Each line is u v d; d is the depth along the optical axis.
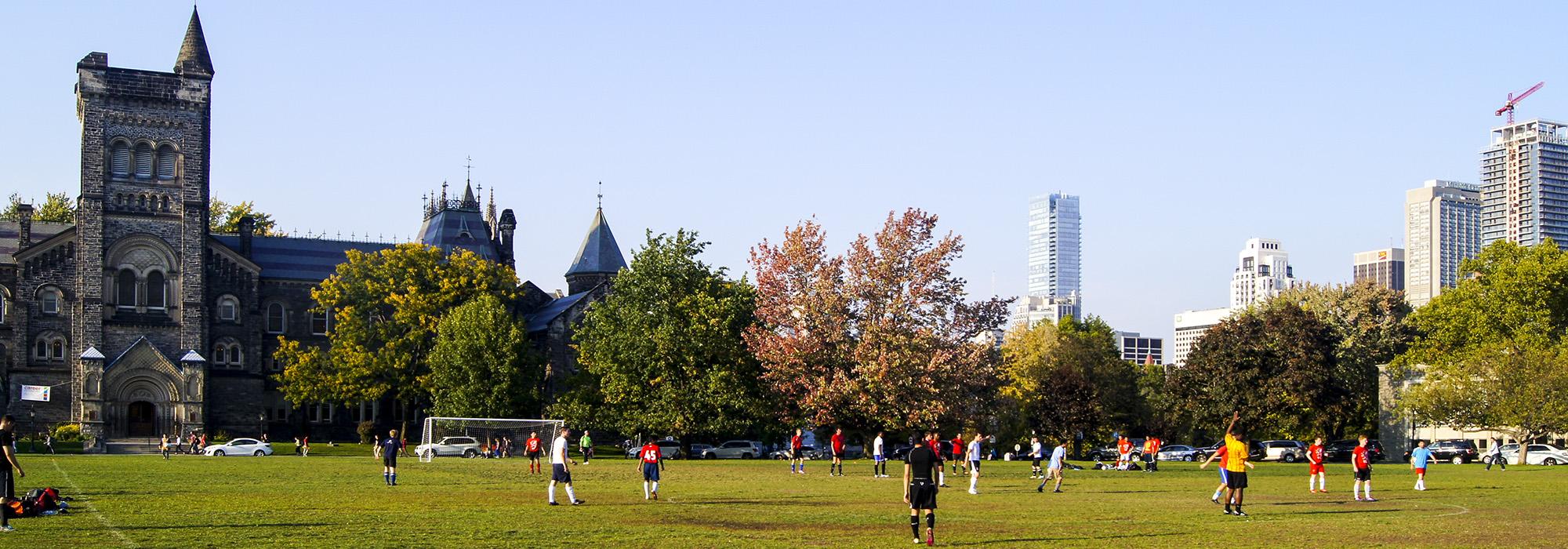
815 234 89.44
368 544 28.48
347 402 116.81
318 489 47.91
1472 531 33.38
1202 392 110.75
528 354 108.50
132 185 118.50
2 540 28.53
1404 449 113.00
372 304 120.19
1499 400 92.12
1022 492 50.56
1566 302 102.12
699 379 90.50
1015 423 120.31
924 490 29.91
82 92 116.75
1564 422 89.31
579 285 143.38
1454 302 107.50
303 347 130.25
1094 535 32.44
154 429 115.62
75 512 35.69
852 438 93.69
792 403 89.25
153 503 39.59
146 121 119.19
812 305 86.69
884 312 86.75
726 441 110.75
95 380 113.50
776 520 35.72
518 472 64.50
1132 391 136.25
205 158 122.00
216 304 125.50
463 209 149.88
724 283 95.62
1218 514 38.69
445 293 118.75
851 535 31.94
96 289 116.31
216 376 124.31
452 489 48.91
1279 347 106.25
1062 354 128.62
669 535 31.33
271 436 126.75
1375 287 124.62
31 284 117.12
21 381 115.75
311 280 131.12
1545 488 53.41
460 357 105.62
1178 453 111.44
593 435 120.56
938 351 85.56
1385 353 120.69
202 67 121.56
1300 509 40.91
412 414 131.88
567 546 28.84
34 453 99.81
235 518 34.44
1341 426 107.19
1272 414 105.38
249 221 131.88
